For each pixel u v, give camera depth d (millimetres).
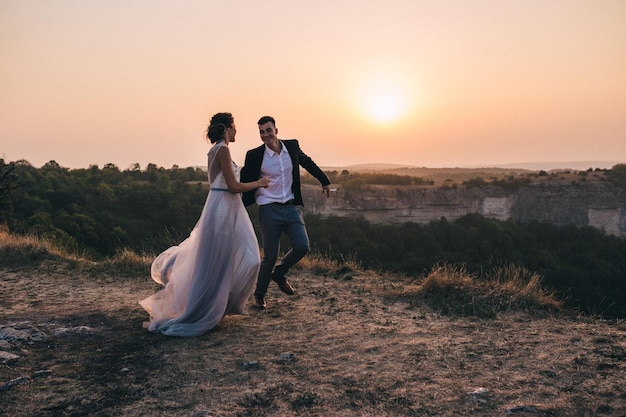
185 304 4352
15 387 3111
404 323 4594
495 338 4113
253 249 4430
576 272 55469
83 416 2754
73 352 3787
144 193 46594
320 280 6680
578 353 3680
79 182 48219
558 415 2723
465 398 2969
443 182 100625
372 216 78125
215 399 2977
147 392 3074
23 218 35500
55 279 6848
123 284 6520
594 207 82438
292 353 3744
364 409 2848
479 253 57812
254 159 4910
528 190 83625
